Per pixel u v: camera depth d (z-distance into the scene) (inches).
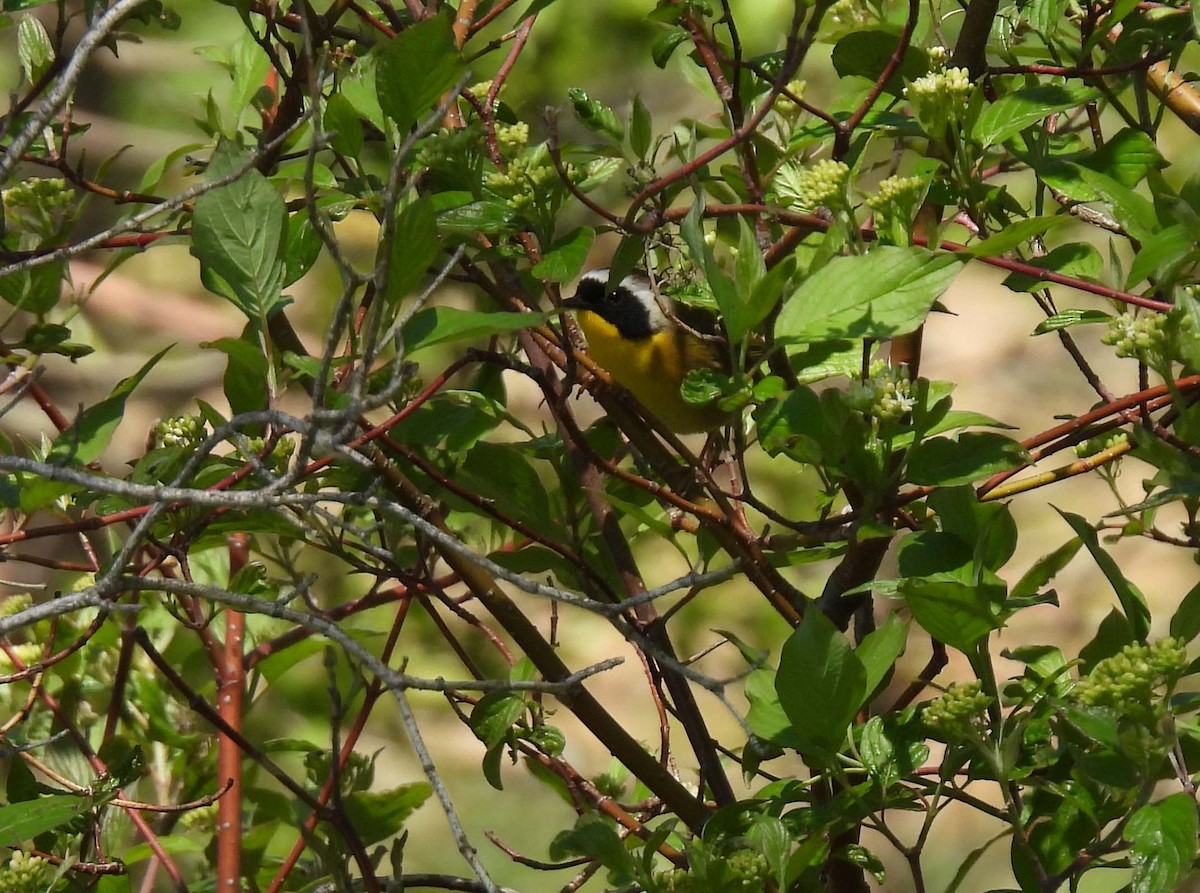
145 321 528.1
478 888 207.8
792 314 156.2
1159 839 133.0
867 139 198.1
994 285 642.2
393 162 139.4
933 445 164.1
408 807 225.9
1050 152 202.5
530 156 193.8
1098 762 149.3
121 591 146.6
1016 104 180.4
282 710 407.2
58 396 505.7
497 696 194.2
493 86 204.4
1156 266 157.1
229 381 192.5
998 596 160.7
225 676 223.1
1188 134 475.2
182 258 549.0
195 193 150.1
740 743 476.1
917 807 170.1
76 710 229.5
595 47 503.5
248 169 151.6
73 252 150.3
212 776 240.7
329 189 201.6
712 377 162.4
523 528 202.4
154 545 195.0
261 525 190.2
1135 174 187.3
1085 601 535.2
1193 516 191.6
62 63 202.1
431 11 213.2
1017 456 163.0
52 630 205.3
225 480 173.3
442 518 202.2
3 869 172.4
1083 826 162.4
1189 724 146.4
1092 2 204.1
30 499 171.2
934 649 187.5
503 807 484.1
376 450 190.9
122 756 211.6
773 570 187.6
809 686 153.4
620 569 216.2
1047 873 161.0
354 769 227.1
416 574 198.8
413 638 430.6
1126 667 138.3
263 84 255.4
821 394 162.6
